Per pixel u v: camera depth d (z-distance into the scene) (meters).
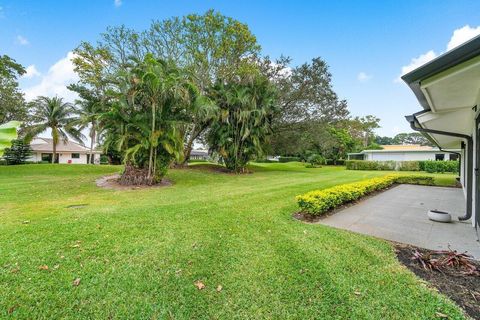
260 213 5.14
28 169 14.74
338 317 2.02
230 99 13.94
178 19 14.05
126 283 2.45
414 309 2.10
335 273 2.67
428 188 10.29
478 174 4.18
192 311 2.09
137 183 9.45
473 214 4.56
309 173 16.62
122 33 13.88
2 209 5.38
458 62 2.30
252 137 14.55
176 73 9.42
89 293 2.28
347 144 35.34
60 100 25.09
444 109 4.30
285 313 2.07
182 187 9.25
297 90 17.28
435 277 2.60
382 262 2.94
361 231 4.17
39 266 2.71
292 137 18.48
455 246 3.54
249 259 2.99
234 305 2.17
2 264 2.73
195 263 2.88
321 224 4.55
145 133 9.22
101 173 14.02
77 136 26.27
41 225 4.09
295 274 2.65
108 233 3.76
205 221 4.50
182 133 11.05
